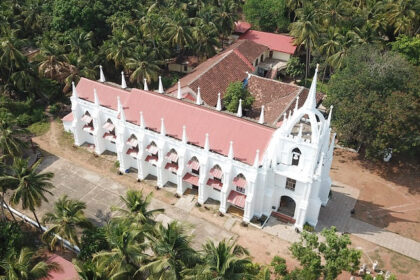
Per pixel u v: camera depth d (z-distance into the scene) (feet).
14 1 329.93
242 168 170.81
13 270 124.57
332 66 276.62
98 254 128.16
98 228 165.68
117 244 122.62
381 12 307.78
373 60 226.99
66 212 146.41
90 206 193.16
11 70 260.83
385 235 180.45
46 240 157.07
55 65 253.24
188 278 108.17
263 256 167.94
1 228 161.07
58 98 278.26
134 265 125.18
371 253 171.01
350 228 183.62
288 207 190.80
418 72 222.48
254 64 307.78
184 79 261.24
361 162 230.27
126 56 265.75
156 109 197.26
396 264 166.61
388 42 304.09
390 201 201.57
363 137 216.13
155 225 135.74
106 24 305.53
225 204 184.14
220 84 256.93
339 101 222.28
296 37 297.94
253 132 175.22
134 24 302.66
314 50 302.86
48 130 249.34
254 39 340.39
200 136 183.01
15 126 230.89
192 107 190.90
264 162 165.78
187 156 186.80
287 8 368.89
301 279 128.36
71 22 291.79
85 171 215.72
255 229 180.65
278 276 151.64
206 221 184.14
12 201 149.59
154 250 122.21
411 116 201.98
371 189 209.56
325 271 130.52
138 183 207.41
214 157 176.76
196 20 310.65
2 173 158.71
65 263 148.77
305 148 159.12
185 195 198.29
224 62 271.90
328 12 305.32
